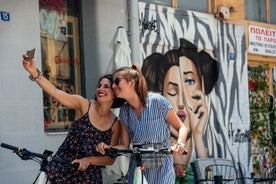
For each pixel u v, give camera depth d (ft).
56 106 34.32
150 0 41.29
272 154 52.70
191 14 44.27
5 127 30.73
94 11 36.55
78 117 22.65
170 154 21.27
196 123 44.27
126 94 21.67
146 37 40.47
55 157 20.63
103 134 22.24
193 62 44.32
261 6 52.42
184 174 39.78
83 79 35.99
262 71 51.93
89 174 22.08
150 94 22.15
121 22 37.91
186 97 43.60
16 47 31.50
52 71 34.42
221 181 39.34
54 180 21.59
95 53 36.42
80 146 22.22
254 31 50.39
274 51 52.65
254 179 43.14
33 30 32.42
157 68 41.39
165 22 42.04
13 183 30.83
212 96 45.80
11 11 31.42
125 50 36.99
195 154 43.93
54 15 34.71
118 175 34.12
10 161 30.76
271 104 52.85
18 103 31.40
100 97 22.08
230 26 47.70
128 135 22.43
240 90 48.16
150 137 21.76
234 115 47.47
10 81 31.09
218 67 46.24
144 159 21.29
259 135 51.26
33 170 31.78
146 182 20.74
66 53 35.29
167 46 42.24
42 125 32.55
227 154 46.57
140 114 21.89
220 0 46.68
